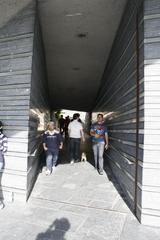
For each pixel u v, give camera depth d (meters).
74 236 3.19
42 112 7.75
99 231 3.33
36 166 6.05
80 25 6.25
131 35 4.59
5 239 3.10
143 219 3.51
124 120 5.07
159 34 3.53
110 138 7.24
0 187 4.61
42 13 5.64
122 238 3.15
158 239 3.14
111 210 4.05
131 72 4.49
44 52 7.98
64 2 5.20
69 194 4.81
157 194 3.45
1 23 4.95
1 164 4.33
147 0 3.62
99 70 9.79
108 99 7.98
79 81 11.60
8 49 4.87
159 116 3.49
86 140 16.31
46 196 4.69
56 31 6.60
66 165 7.48
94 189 5.14
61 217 3.76
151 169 3.47
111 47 7.50
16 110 4.64
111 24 6.13
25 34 4.70
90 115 19.98
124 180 4.91
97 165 7.00
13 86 4.72
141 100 3.72
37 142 6.17
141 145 3.63
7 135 4.66
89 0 5.11
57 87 12.88
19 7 4.78
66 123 15.22
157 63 3.53
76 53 8.19
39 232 3.29
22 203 4.33
